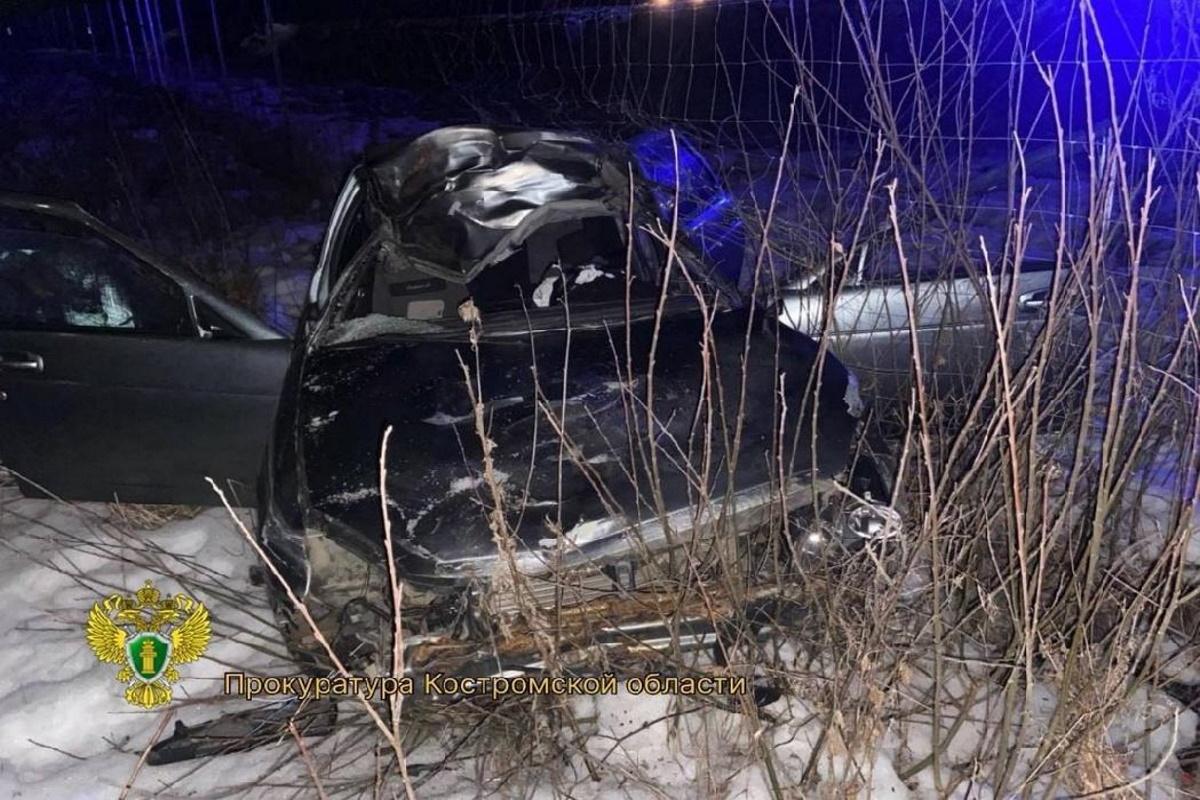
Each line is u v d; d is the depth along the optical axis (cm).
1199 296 208
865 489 269
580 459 254
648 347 319
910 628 263
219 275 641
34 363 340
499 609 242
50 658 315
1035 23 361
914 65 344
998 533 293
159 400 342
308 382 313
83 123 1136
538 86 903
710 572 254
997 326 181
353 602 249
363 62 1598
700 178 488
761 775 240
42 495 364
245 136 1068
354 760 254
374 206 376
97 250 341
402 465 265
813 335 369
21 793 263
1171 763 251
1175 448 301
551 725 257
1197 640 277
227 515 387
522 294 379
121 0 1825
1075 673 227
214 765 266
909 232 385
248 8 1931
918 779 248
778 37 709
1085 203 322
